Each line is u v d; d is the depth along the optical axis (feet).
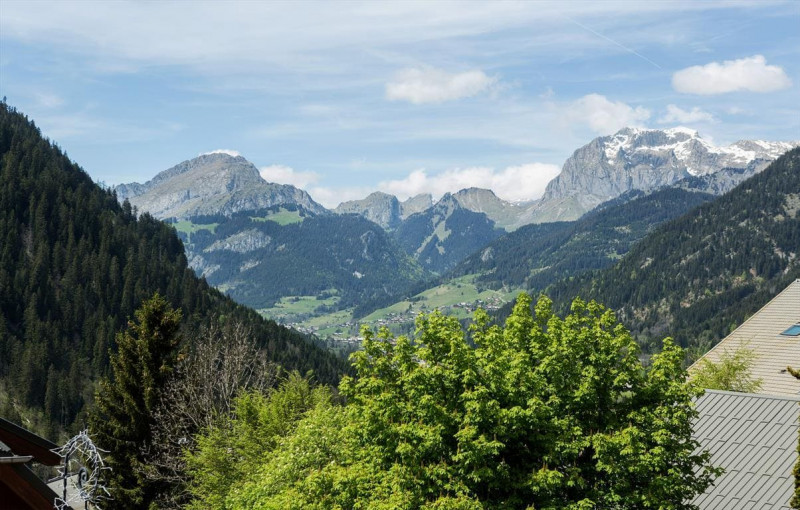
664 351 88.22
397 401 86.94
